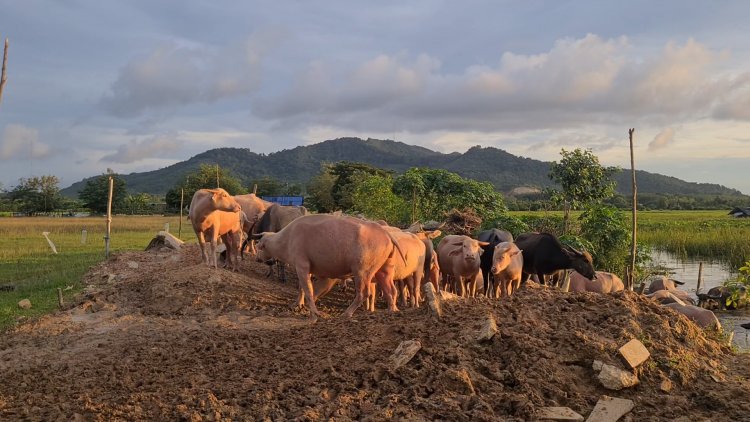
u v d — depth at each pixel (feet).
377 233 35.60
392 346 24.36
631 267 56.03
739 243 110.73
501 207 78.69
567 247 49.52
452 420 19.07
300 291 40.63
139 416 20.22
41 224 153.58
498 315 25.94
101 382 24.35
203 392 21.90
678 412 20.22
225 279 43.34
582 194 73.87
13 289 50.75
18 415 20.66
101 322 35.70
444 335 24.47
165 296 40.45
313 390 21.40
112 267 58.08
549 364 22.07
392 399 20.27
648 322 25.23
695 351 24.34
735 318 60.49
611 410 19.86
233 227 51.90
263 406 20.40
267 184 304.71
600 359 22.39
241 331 32.30
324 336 27.30
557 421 19.39
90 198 250.78
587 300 27.43
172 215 231.50
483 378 21.52
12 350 30.78
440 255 51.72
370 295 40.47
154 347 29.45
